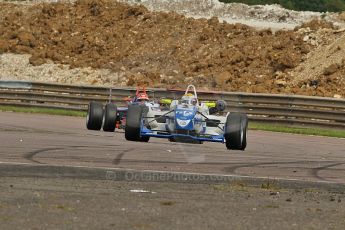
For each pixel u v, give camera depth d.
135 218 28.52
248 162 54.94
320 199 36.69
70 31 153.38
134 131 62.00
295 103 102.12
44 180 38.34
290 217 30.59
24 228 25.70
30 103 114.69
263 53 135.00
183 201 33.62
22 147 56.56
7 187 35.00
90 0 160.50
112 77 136.75
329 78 121.38
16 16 160.12
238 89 125.94
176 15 152.75
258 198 35.97
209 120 61.12
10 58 145.88
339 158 62.59
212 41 142.12
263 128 99.06
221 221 28.77
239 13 164.62
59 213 28.86
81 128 81.62
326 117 99.56
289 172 50.00
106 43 147.75
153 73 135.00
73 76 138.25
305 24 141.38
